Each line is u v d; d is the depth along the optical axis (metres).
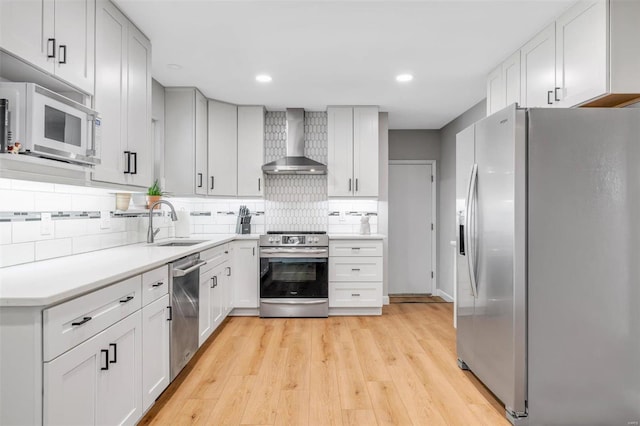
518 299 1.96
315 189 4.67
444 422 2.05
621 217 1.96
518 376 1.97
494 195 2.17
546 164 1.96
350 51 2.93
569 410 1.97
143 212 3.29
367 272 4.13
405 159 5.43
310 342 3.31
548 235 1.95
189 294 2.65
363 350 3.12
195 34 2.65
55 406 1.29
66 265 1.90
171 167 3.79
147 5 2.26
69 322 1.36
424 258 5.42
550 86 2.48
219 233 4.57
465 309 2.65
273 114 4.65
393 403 2.25
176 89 3.80
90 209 2.51
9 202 1.85
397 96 4.03
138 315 1.90
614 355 1.96
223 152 4.24
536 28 2.55
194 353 2.75
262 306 4.08
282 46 2.85
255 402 2.26
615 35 2.01
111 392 1.64
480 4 2.27
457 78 3.50
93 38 2.02
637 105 2.23
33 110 1.47
